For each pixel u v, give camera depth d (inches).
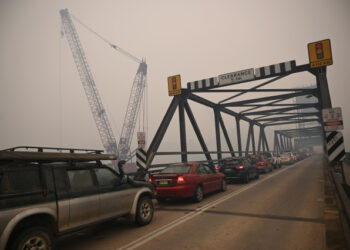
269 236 173.9
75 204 160.2
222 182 394.0
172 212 265.9
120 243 173.3
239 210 256.4
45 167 151.9
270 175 631.2
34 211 134.5
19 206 129.2
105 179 193.9
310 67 518.9
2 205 122.5
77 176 172.1
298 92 730.8
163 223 221.0
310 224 196.7
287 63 544.7
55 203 147.9
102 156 196.2
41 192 142.3
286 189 383.6
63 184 157.6
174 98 590.6
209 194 381.7
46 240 139.3
